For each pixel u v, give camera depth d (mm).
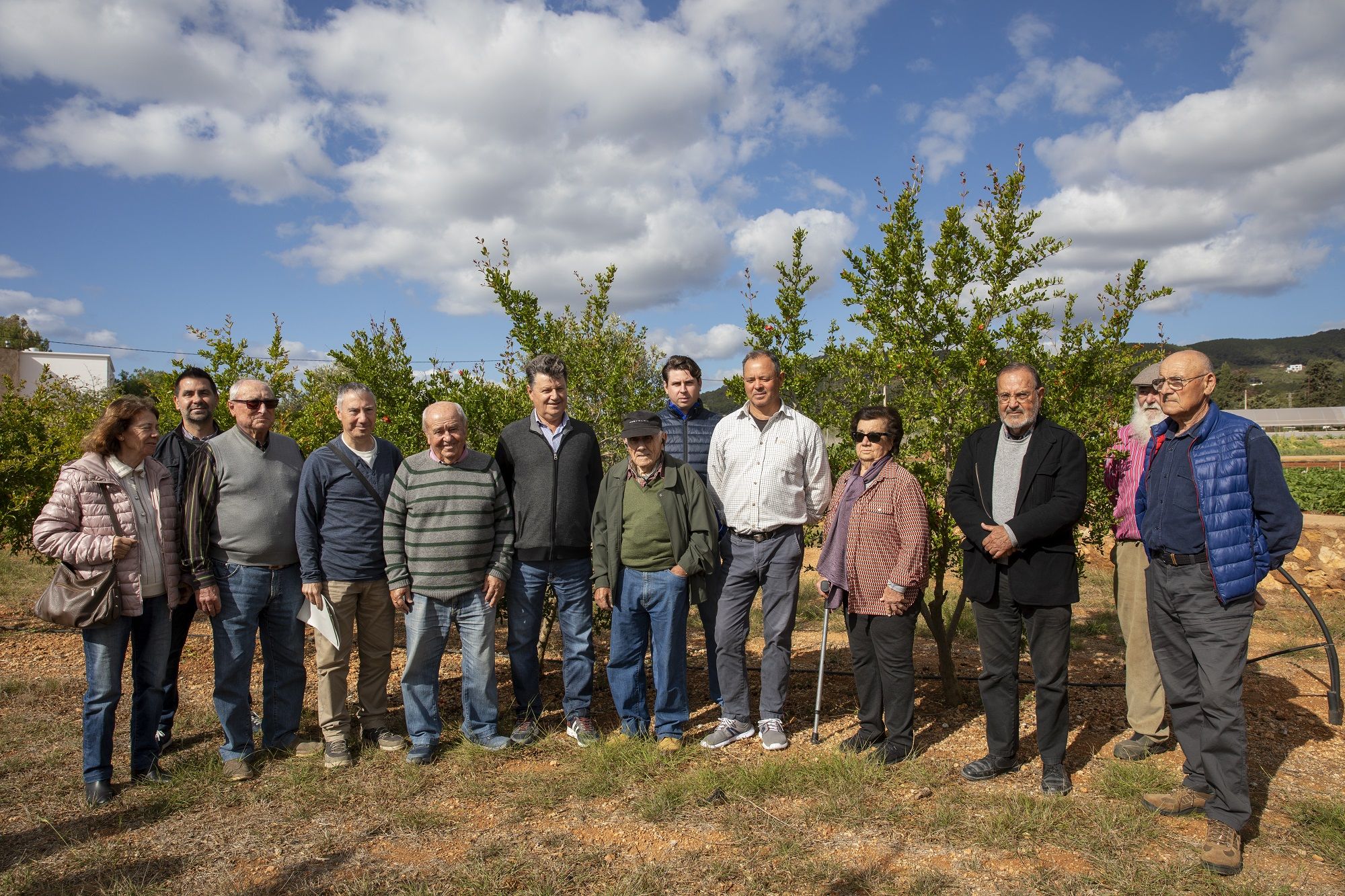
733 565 4527
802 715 5035
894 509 4117
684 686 4453
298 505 4188
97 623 3635
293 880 3047
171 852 3279
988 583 3863
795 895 2893
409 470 4332
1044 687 3766
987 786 3836
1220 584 3303
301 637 4375
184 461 4555
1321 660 6121
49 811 3641
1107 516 4781
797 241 5523
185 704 5203
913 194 4988
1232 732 3217
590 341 6199
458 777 4047
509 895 2912
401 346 6125
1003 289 5027
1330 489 15266
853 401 5336
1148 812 3500
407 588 4273
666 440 5051
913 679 4180
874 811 3543
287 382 7043
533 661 4605
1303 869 3043
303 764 4137
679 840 3322
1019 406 3781
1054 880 2963
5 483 7512
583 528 4508
